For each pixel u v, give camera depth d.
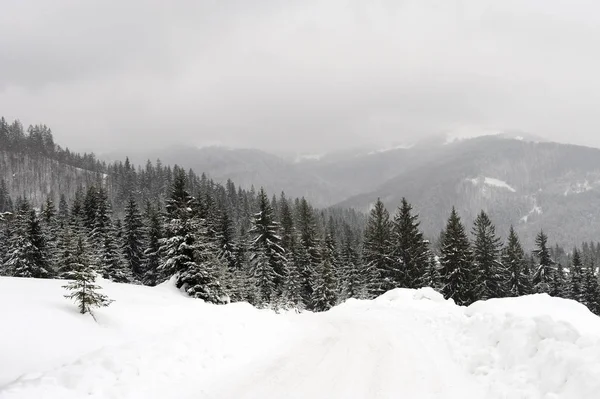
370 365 9.27
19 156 186.12
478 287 43.03
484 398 6.95
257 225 44.38
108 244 45.38
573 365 6.56
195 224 26.94
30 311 11.73
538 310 13.80
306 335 13.08
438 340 11.50
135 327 13.19
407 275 44.72
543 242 56.69
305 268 51.00
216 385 8.04
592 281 54.75
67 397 6.82
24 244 40.12
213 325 11.98
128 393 7.31
